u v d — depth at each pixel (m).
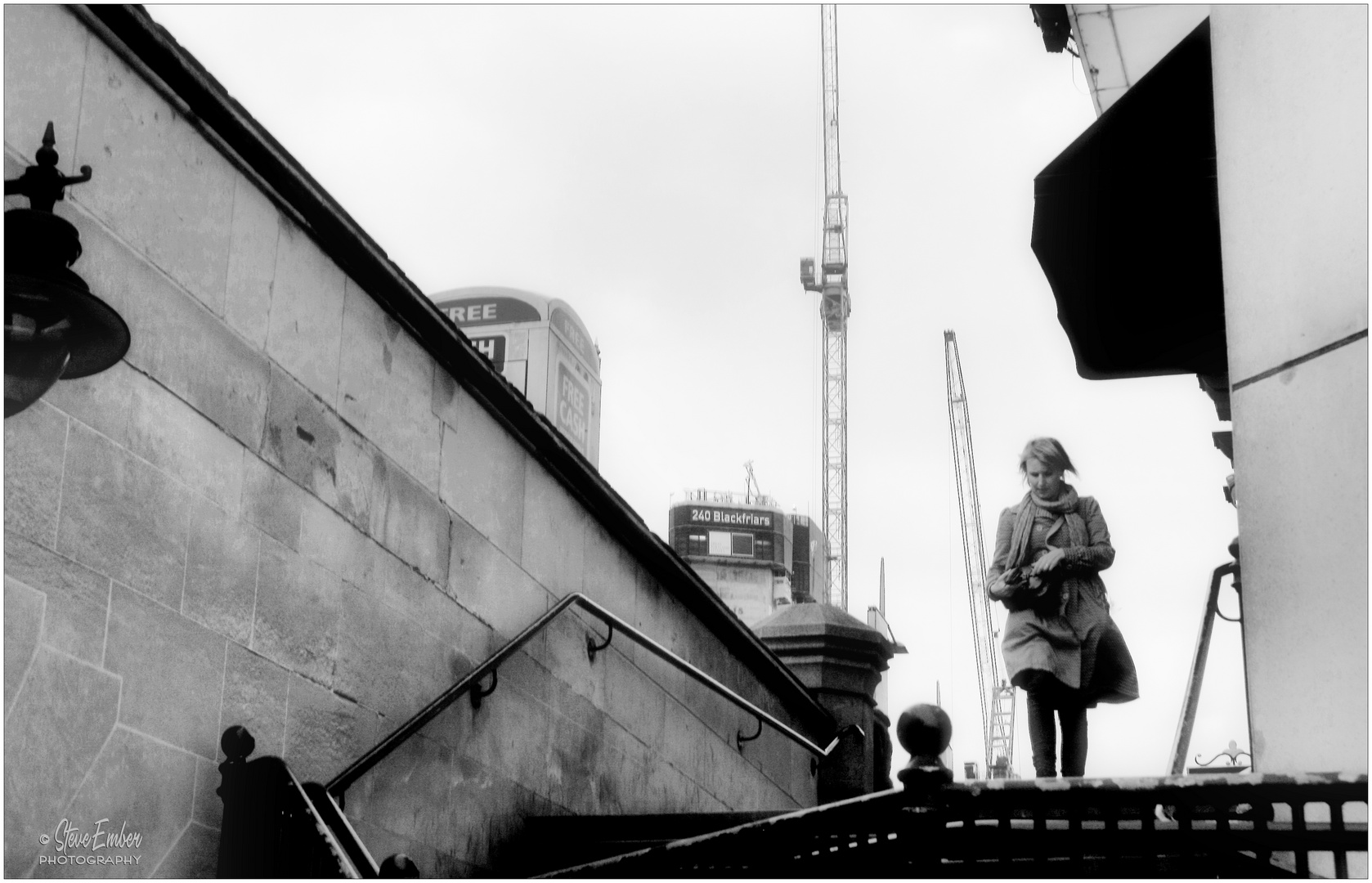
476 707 9.63
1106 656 8.85
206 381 7.36
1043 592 8.91
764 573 92.38
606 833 9.83
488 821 9.59
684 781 12.80
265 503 7.71
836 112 82.50
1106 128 9.30
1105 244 9.71
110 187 6.86
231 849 6.82
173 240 7.24
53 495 6.30
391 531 8.88
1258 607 6.86
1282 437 6.89
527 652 10.45
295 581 7.88
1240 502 7.05
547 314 27.05
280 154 7.92
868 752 16.72
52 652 6.18
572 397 27.39
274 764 6.93
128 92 7.04
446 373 9.72
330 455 8.34
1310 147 6.92
